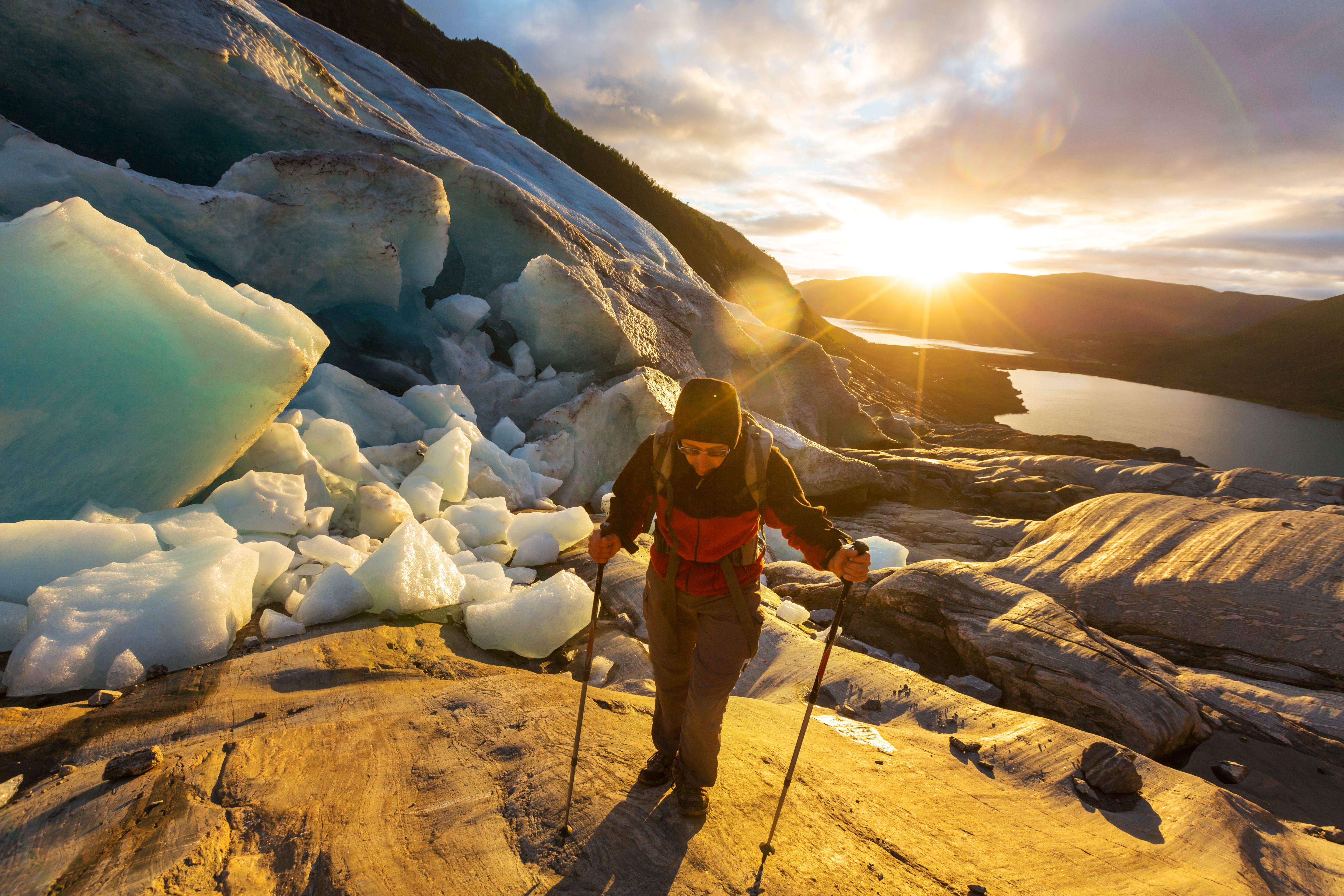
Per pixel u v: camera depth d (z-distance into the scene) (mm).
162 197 5785
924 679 3951
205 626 3309
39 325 3852
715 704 2055
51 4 6098
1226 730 3916
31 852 1813
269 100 7426
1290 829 2779
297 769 2318
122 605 3232
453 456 6164
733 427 1864
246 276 6750
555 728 2705
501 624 3994
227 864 1804
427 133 13609
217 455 4480
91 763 2350
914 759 2947
